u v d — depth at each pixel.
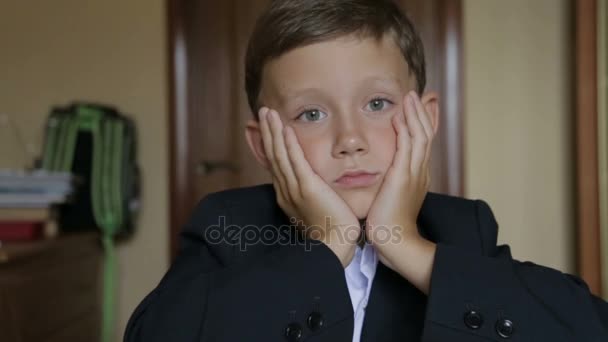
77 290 1.81
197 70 2.27
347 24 0.63
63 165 2.02
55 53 2.28
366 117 0.64
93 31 2.27
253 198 0.79
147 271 2.24
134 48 2.26
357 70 0.63
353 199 0.65
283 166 0.67
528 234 2.21
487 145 2.23
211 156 2.27
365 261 0.69
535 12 2.21
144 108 2.25
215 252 0.72
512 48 2.22
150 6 2.26
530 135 2.21
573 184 2.19
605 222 1.64
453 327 0.58
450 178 2.22
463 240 0.75
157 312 0.64
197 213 0.77
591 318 0.60
